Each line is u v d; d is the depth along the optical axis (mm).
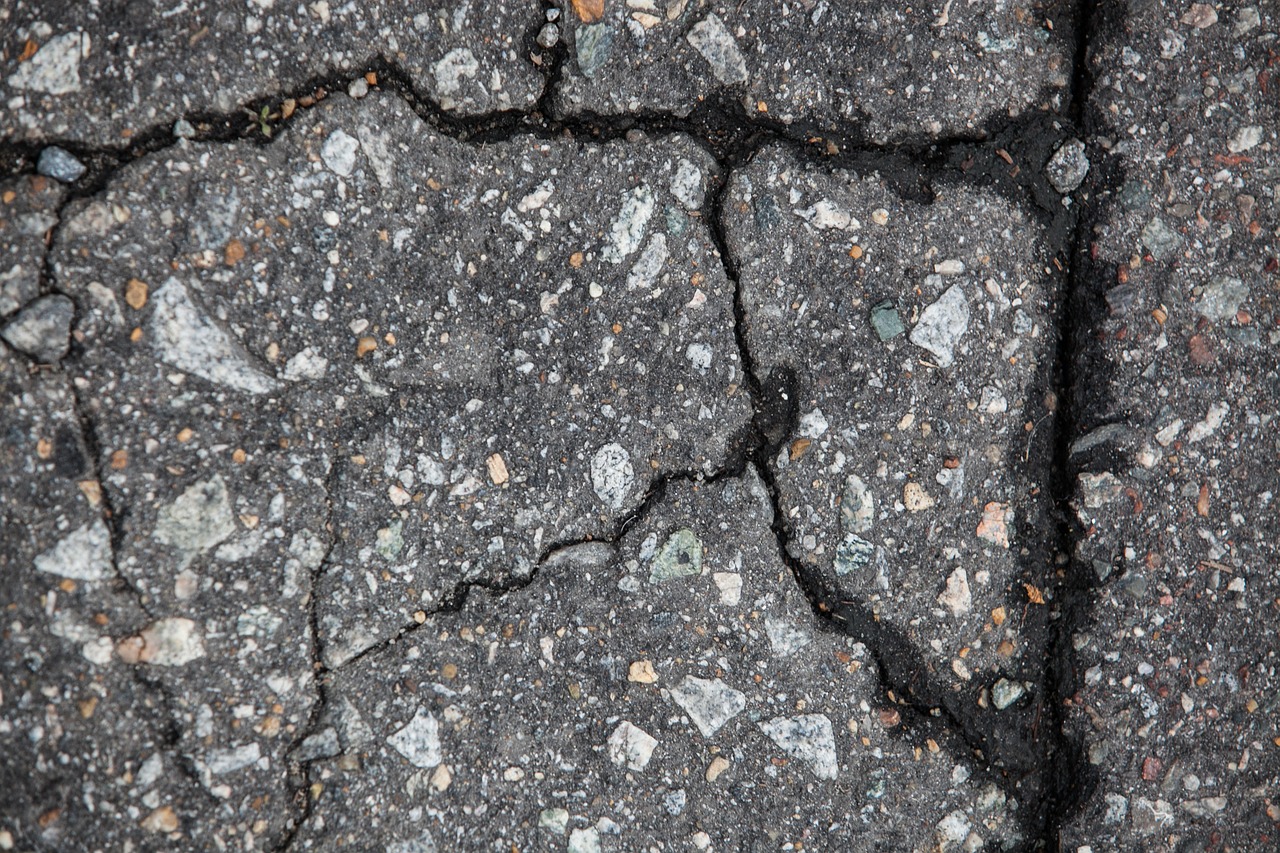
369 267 587
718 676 594
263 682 583
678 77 595
